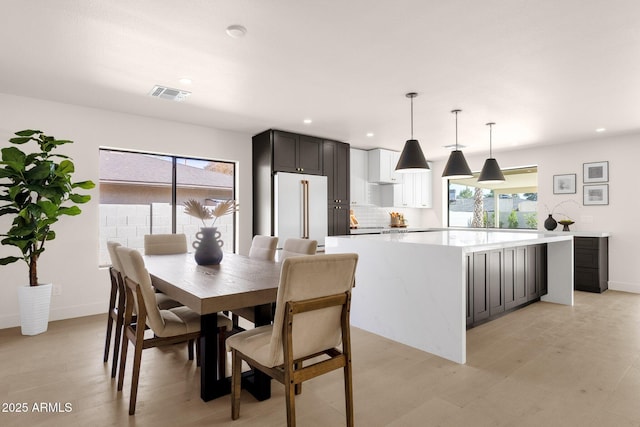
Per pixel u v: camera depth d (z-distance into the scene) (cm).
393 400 214
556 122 451
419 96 357
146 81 318
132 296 226
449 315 279
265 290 190
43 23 222
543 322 371
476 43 249
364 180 636
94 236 397
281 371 169
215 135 486
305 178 512
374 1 201
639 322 371
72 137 383
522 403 211
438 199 747
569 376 246
